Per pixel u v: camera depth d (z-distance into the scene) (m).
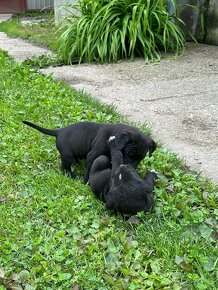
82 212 1.84
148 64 3.91
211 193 1.95
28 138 2.44
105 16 3.99
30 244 1.66
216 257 1.58
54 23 6.16
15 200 1.94
